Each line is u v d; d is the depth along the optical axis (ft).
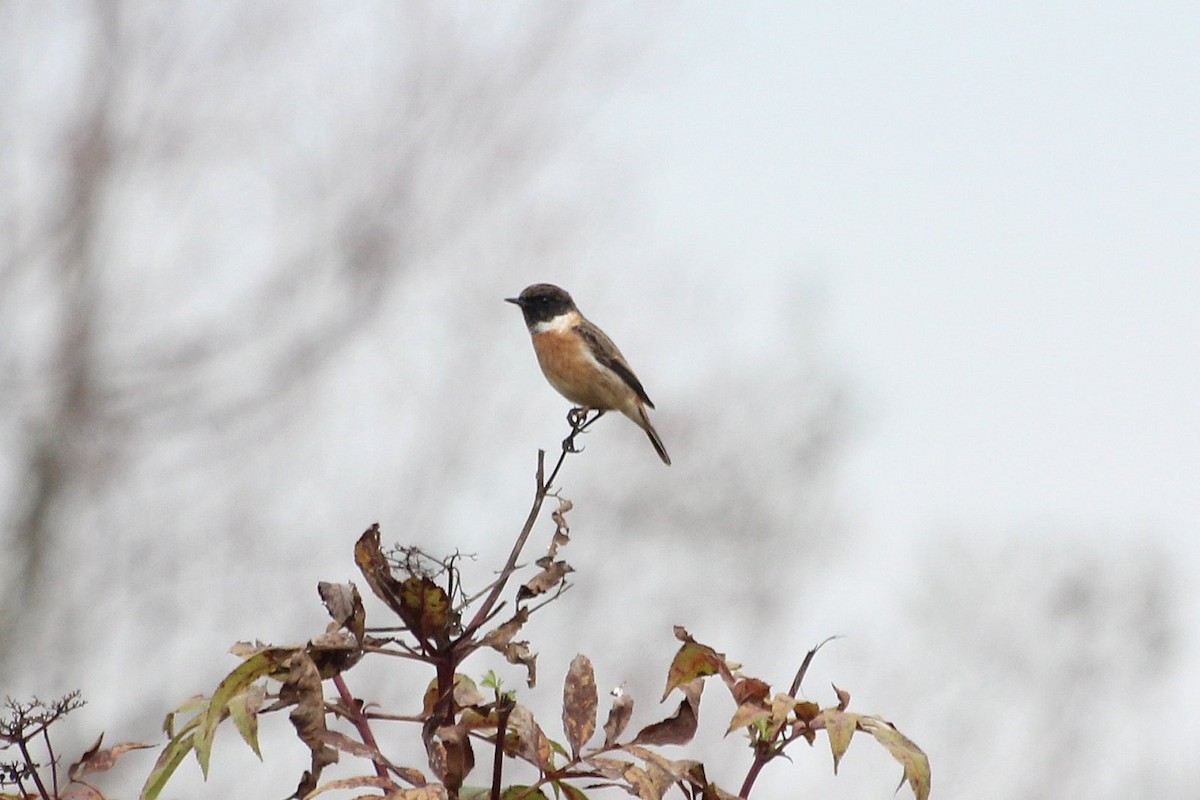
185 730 15.48
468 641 14.93
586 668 15.17
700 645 15.06
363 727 14.99
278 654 14.66
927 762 14.57
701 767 14.65
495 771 14.48
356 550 14.71
